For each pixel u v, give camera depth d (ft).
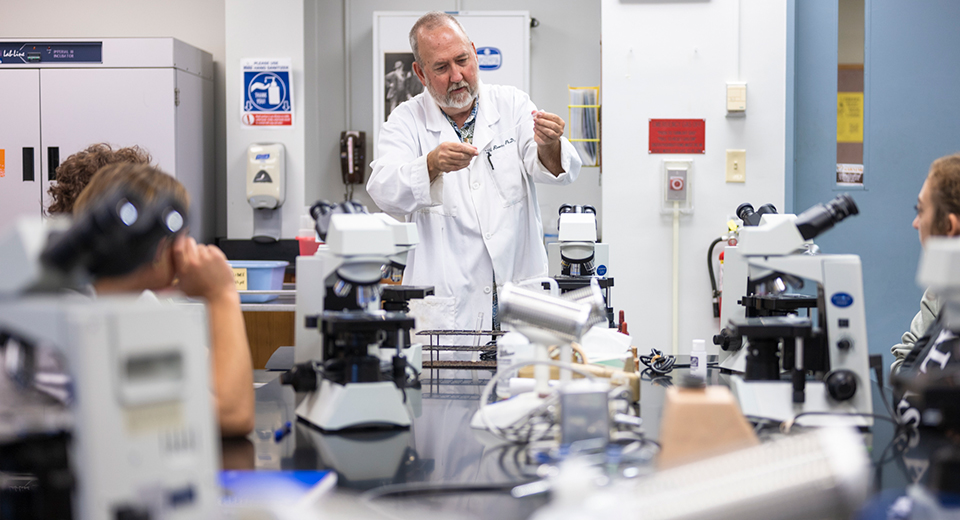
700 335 10.41
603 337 5.11
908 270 10.45
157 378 2.19
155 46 11.44
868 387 4.03
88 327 2.04
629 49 10.25
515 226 8.54
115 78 11.48
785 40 10.07
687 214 10.35
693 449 3.08
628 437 3.53
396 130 8.61
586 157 12.07
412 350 5.42
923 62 10.27
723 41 10.15
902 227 10.43
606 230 10.44
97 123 11.55
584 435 3.46
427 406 4.78
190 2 13.17
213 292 4.10
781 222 4.17
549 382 4.32
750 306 5.95
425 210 8.44
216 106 13.24
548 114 7.52
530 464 3.41
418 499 2.94
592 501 2.31
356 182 12.92
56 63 11.49
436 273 8.37
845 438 2.46
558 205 12.79
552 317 4.00
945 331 4.13
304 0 12.16
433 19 8.08
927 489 2.57
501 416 4.02
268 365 6.93
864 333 4.05
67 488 2.43
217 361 3.99
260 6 12.08
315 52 12.92
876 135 10.37
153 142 11.54
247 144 12.25
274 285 10.53
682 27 10.18
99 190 3.66
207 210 12.87
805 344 4.18
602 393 3.48
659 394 5.02
